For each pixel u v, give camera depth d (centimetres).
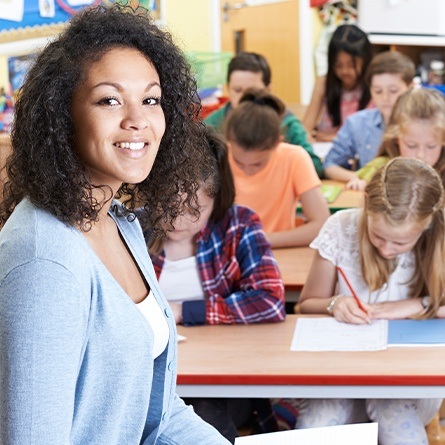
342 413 262
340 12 763
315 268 287
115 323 143
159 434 174
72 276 136
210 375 230
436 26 682
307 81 775
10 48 280
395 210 257
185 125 162
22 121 141
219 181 266
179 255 277
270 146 374
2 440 136
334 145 493
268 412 273
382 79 472
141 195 169
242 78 491
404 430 256
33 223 138
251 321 269
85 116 143
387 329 261
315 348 248
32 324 133
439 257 270
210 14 633
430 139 367
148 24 152
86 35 144
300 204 413
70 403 138
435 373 227
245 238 274
